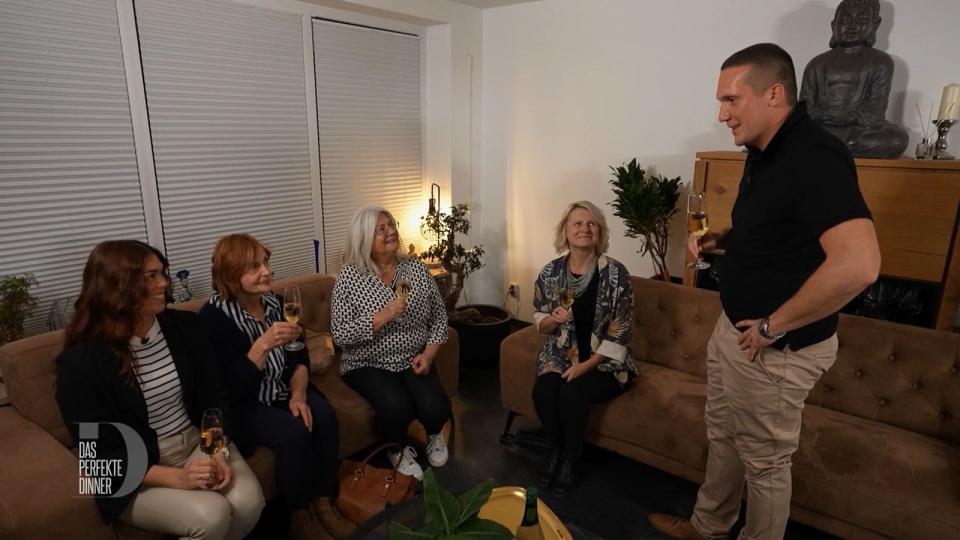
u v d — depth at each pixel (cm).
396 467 215
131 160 238
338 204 330
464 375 327
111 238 238
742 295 147
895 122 246
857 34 224
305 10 290
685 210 311
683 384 221
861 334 201
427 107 374
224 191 274
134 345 155
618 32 316
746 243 144
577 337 221
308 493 185
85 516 143
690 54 294
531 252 387
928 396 187
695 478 198
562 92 347
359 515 183
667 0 295
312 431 191
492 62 374
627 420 210
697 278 272
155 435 159
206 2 251
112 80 228
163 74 242
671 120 307
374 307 223
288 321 186
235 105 271
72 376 144
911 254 210
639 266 339
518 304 404
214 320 187
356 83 325
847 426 189
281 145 294
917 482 161
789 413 145
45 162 214
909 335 193
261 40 275
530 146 369
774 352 140
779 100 135
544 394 214
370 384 216
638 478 224
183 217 260
